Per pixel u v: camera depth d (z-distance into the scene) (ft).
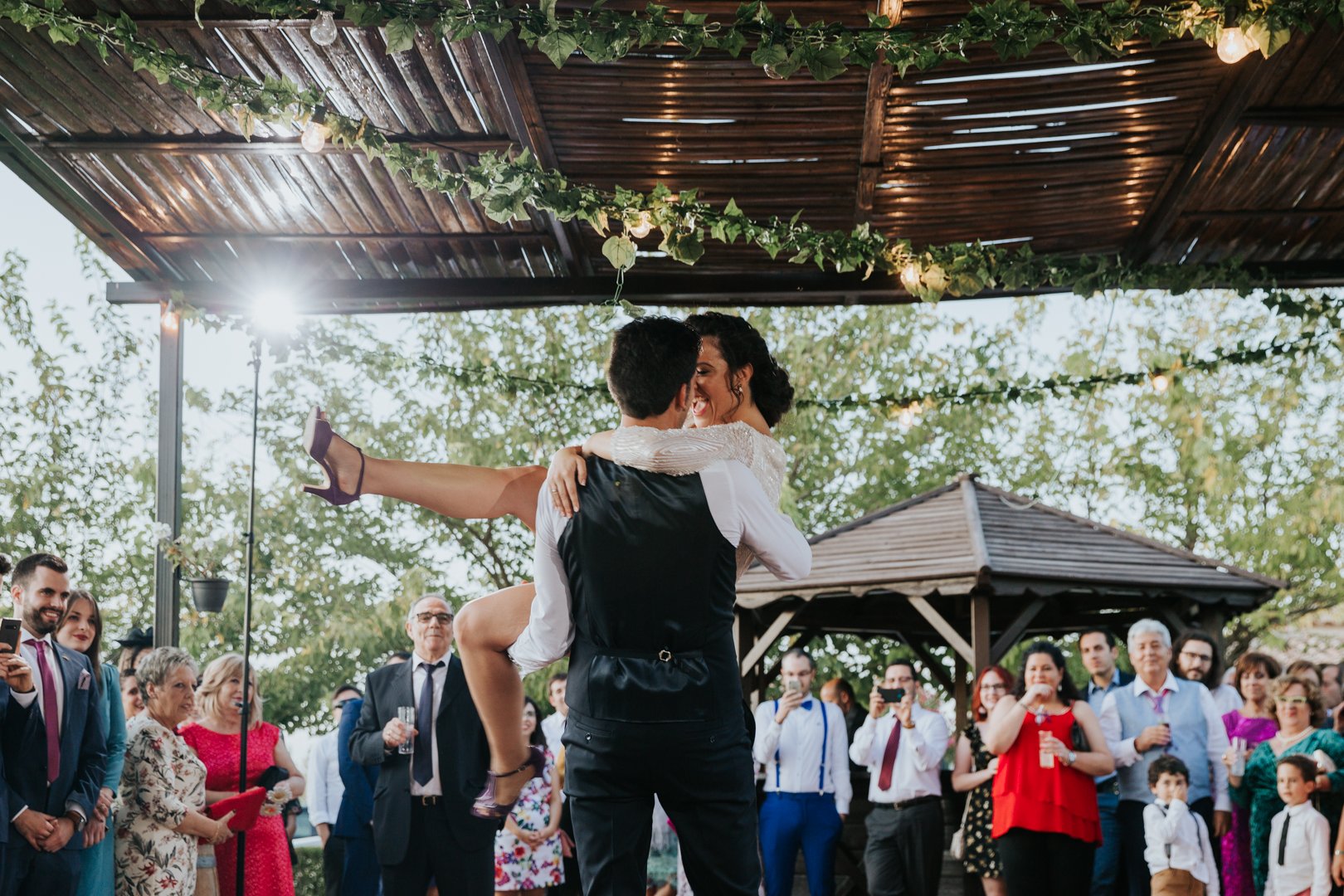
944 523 31.17
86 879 16.98
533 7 14.76
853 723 30.73
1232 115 17.57
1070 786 19.72
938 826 25.54
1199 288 21.43
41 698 16.20
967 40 13.74
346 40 16.26
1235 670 23.79
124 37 14.69
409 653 23.15
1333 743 20.88
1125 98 17.48
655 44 15.97
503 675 9.49
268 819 20.84
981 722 25.29
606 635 8.45
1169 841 20.61
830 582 30.09
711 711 8.38
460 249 22.35
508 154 16.46
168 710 18.76
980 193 20.06
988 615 28.78
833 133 18.24
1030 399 26.35
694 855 8.54
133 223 21.27
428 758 18.65
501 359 51.96
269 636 50.80
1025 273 19.53
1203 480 50.70
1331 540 49.80
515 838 25.52
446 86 17.34
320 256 22.58
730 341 9.74
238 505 50.85
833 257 17.84
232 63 16.89
